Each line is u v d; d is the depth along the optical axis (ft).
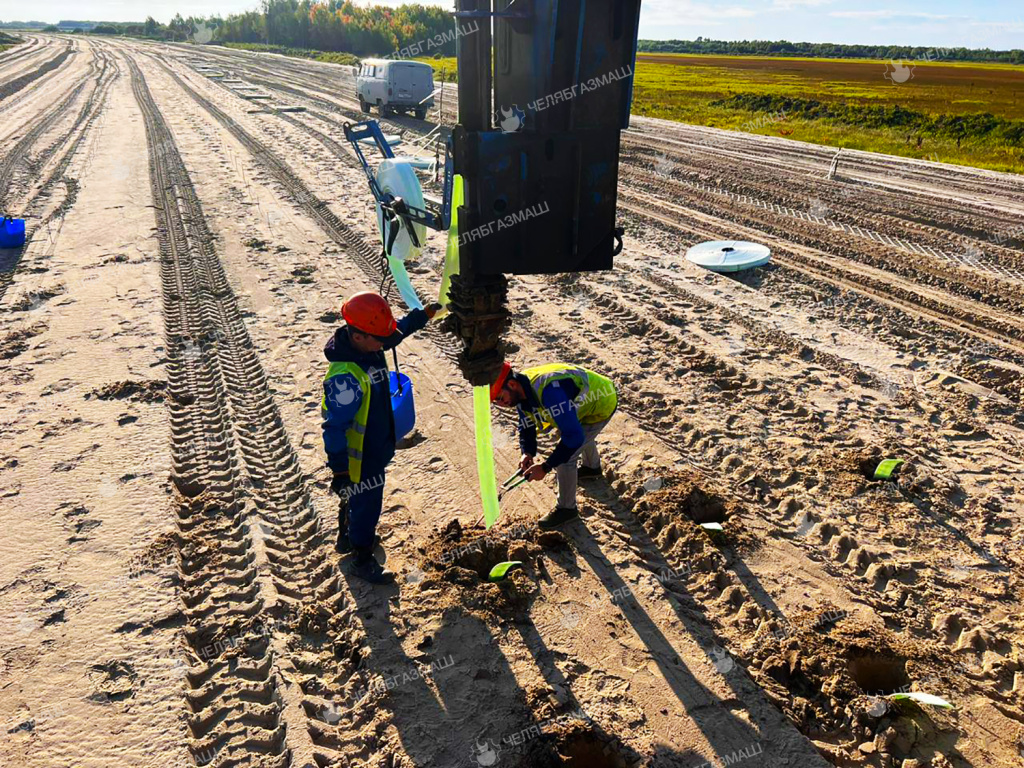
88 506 15.42
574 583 13.50
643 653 11.98
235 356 22.82
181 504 15.61
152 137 63.00
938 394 20.81
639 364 22.74
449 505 15.74
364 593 13.19
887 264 32.40
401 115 79.61
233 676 11.51
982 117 71.87
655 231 37.93
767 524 15.21
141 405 19.72
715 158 56.90
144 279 29.32
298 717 10.77
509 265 10.36
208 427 18.74
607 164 10.22
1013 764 10.14
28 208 39.73
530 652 11.96
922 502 15.81
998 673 11.55
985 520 15.21
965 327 25.68
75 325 24.79
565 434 13.03
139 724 10.58
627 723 10.69
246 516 15.31
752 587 13.46
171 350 23.12
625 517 15.51
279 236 35.63
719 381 21.53
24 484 16.11
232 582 13.46
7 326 24.56
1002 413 19.71
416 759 10.08
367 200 43.01
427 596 13.07
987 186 47.21
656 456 17.62
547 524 14.88
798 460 17.43
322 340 24.03
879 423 19.19
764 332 25.17
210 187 45.29
